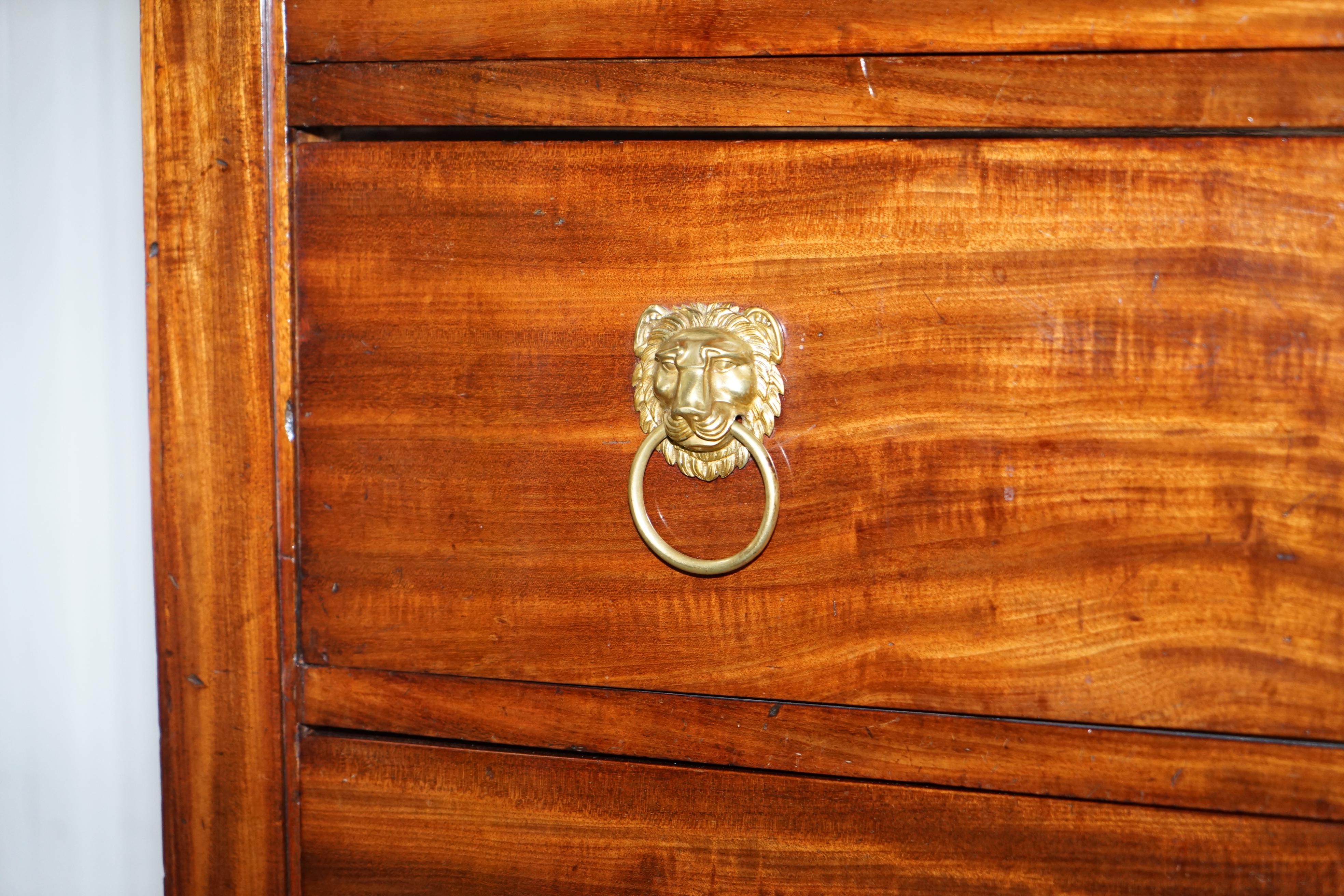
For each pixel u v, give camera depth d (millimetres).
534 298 588
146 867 793
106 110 765
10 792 798
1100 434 554
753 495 579
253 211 604
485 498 597
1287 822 551
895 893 579
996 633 565
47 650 792
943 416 564
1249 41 541
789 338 572
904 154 562
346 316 602
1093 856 565
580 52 582
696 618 585
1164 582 553
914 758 574
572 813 600
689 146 575
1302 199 538
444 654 604
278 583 614
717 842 590
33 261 775
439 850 611
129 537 781
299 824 620
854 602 574
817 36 567
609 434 586
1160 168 546
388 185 595
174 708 625
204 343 611
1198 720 554
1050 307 555
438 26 590
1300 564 544
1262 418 544
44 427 782
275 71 601
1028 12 554
